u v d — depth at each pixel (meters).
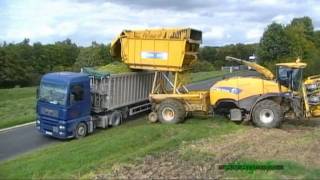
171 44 21.83
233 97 20.50
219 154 15.01
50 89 19.06
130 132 18.72
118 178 12.16
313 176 12.12
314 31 92.00
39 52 113.94
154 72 24.14
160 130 19.23
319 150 15.68
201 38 23.39
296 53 75.31
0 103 36.62
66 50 122.38
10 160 15.14
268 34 77.19
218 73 70.12
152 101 22.03
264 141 17.20
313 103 20.45
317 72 56.81
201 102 21.28
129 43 22.62
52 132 19.00
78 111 19.27
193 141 17.28
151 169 13.10
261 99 20.31
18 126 22.30
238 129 19.73
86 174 12.65
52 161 14.12
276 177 11.99
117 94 21.64
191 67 23.33
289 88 20.55
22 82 103.69
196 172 12.74
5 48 102.50
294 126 20.88
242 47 102.00
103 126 20.88
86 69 21.17
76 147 16.33
